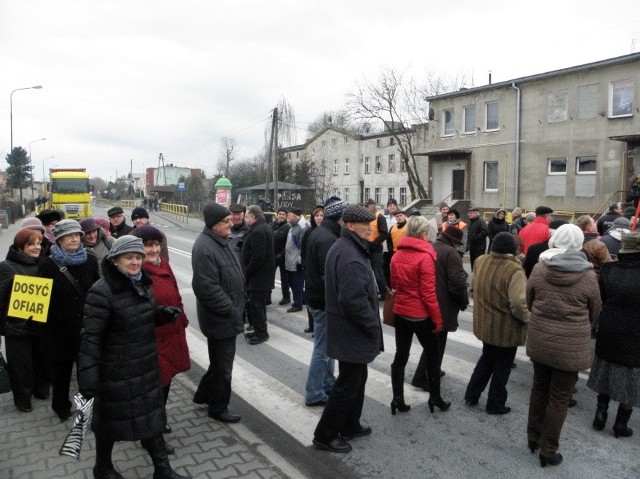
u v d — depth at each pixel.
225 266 4.52
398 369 4.95
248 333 7.51
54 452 4.12
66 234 4.48
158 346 4.15
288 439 4.51
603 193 22.88
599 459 4.12
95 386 3.22
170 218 42.47
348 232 4.05
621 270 4.27
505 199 26.69
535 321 4.08
